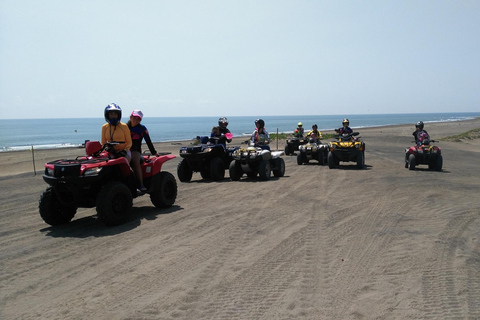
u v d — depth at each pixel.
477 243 5.41
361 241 5.56
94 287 4.20
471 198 8.52
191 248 5.39
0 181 13.78
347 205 7.96
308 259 4.89
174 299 3.85
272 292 3.97
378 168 14.82
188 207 8.13
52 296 4.01
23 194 10.68
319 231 6.09
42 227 6.87
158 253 5.21
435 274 4.36
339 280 4.24
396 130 60.75
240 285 4.14
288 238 5.75
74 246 5.64
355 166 15.62
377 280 4.22
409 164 14.08
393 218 6.84
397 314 3.49
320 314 3.50
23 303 3.87
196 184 11.45
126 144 7.15
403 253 5.04
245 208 7.86
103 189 6.61
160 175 8.02
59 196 6.59
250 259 4.92
